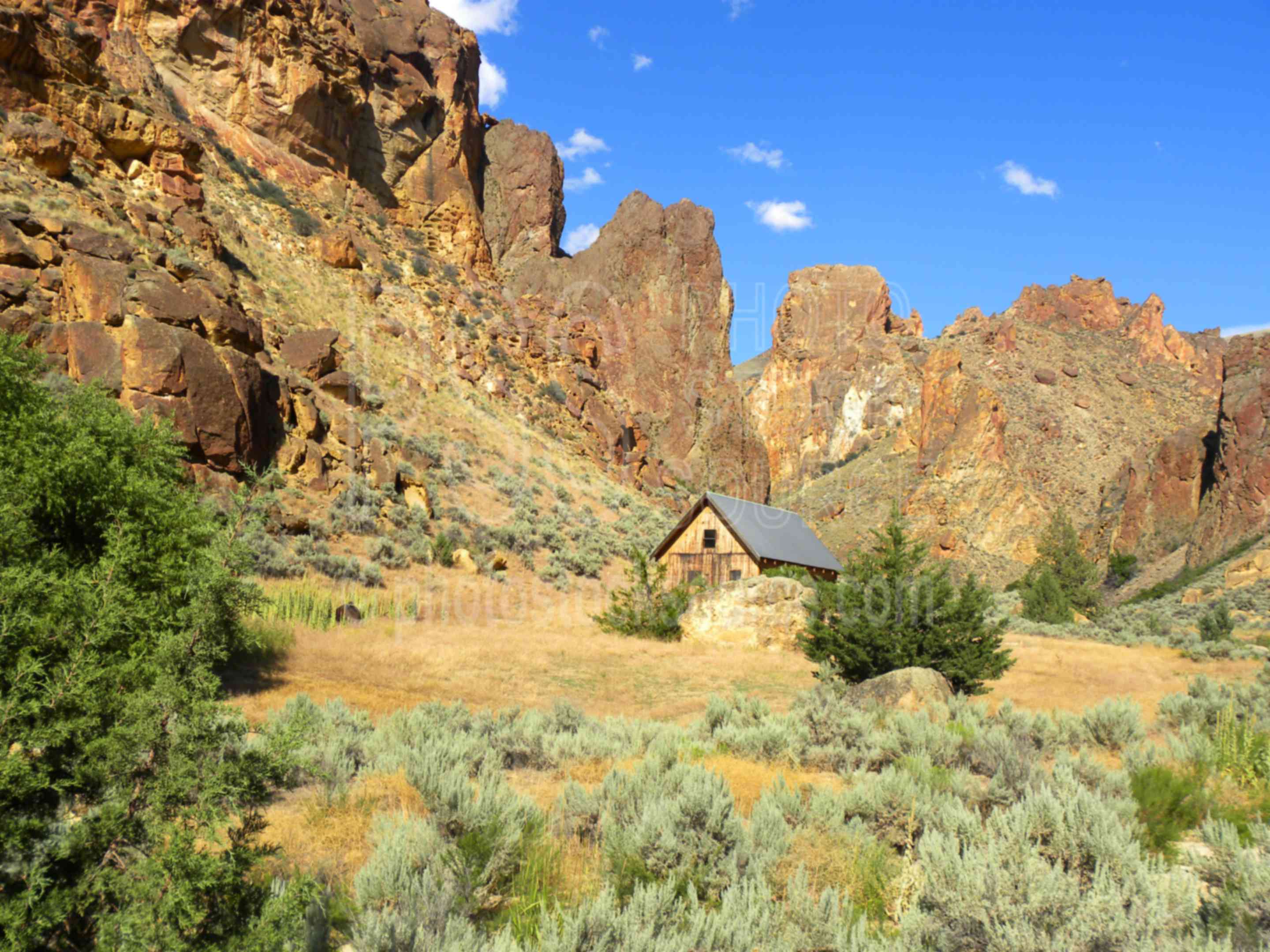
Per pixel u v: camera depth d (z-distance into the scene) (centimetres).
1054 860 582
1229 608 5609
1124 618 5331
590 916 456
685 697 1775
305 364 4022
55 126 3516
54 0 5088
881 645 1792
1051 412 15975
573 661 2128
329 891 549
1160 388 17400
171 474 1157
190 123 5531
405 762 834
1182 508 9794
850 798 752
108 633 482
